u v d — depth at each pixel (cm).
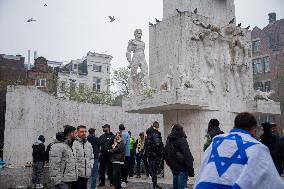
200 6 1507
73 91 4953
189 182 1312
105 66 6525
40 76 4647
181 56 1381
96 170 1237
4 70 4544
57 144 797
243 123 381
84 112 2630
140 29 1549
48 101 2281
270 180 328
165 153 869
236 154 346
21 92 2041
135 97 1446
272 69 4641
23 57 4691
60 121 2458
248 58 1552
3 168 1739
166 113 1459
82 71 6444
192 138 1385
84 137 929
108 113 2772
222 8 1568
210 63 1433
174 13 1508
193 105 1300
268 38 4772
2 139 3291
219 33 1478
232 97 1481
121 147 1146
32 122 2023
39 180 1463
